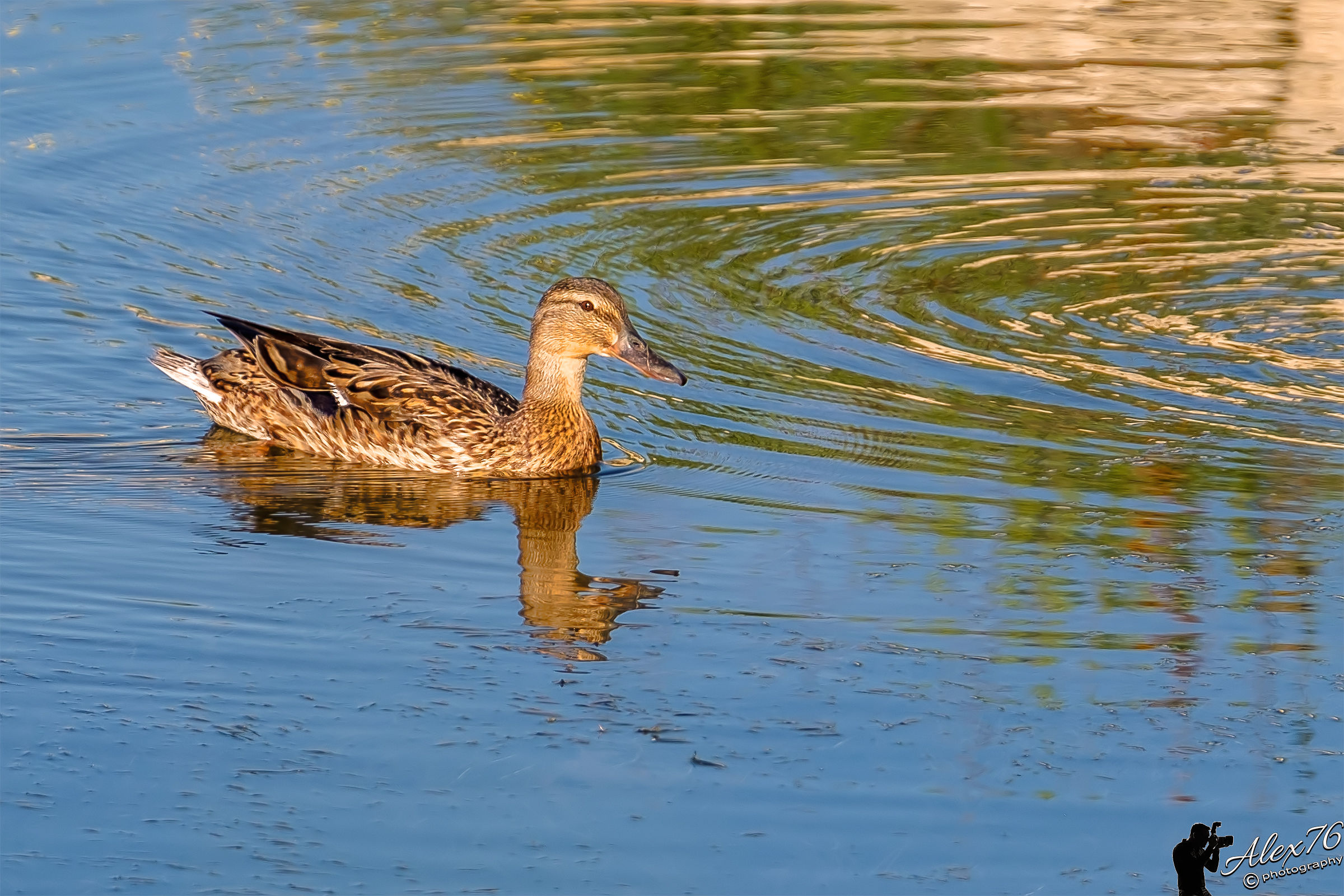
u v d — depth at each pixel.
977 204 21.12
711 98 24.80
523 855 8.38
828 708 9.80
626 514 12.97
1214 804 8.85
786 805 8.83
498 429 14.02
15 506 12.93
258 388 14.59
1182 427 14.69
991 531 12.45
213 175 21.00
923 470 13.72
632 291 17.97
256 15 28.34
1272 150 23.23
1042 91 25.36
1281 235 20.14
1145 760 9.27
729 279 18.44
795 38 27.58
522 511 13.11
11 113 22.83
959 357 16.41
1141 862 8.36
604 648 10.56
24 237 18.89
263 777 9.07
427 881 8.17
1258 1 29.80
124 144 21.91
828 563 11.88
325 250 18.84
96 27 27.16
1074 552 12.03
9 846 8.44
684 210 20.61
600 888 8.12
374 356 14.71
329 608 11.16
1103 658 10.40
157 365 14.95
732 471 13.80
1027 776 9.11
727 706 9.81
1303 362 16.42
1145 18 28.98
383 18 28.41
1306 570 11.69
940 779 9.09
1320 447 14.25
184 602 11.23
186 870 8.26
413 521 12.88
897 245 19.66
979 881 8.20
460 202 20.48
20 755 9.25
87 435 14.52
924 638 10.70
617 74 25.58
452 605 11.24
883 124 24.00
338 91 24.47
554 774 9.12
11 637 10.65
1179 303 18.00
